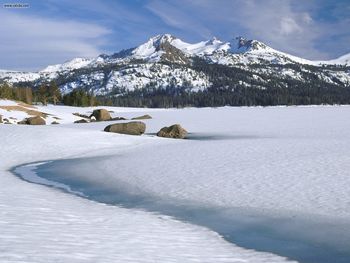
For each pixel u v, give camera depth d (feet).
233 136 145.48
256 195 49.80
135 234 33.14
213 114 330.34
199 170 68.23
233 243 33.35
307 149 90.53
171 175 65.10
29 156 95.35
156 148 105.60
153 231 35.12
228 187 54.65
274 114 315.17
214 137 144.97
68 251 25.55
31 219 34.99
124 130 156.25
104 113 273.54
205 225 38.96
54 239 28.50
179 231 36.14
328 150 87.35
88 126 199.00
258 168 67.36
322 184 53.57
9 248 24.98
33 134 122.21
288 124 199.82
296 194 49.24
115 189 57.16
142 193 53.98
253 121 230.48
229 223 39.55
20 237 28.14
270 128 177.27
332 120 225.97
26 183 61.82
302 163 70.33
